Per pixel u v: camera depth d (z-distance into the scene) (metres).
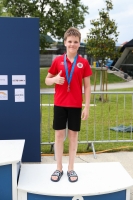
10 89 4.61
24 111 4.68
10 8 21.36
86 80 3.31
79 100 3.26
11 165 3.14
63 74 3.22
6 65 4.55
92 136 6.71
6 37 4.48
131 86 21.84
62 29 21.84
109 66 32.00
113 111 10.14
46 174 3.50
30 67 4.58
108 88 19.78
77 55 3.30
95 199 3.10
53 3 22.02
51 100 13.20
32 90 4.64
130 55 31.12
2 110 4.65
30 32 4.50
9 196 3.18
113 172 3.57
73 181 3.27
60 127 3.32
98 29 12.83
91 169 3.66
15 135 4.73
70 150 3.41
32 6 21.69
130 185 3.22
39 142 4.79
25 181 3.30
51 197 3.07
